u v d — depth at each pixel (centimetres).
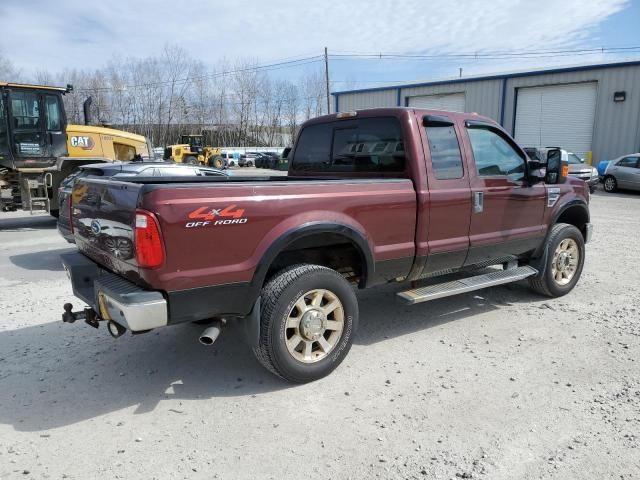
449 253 463
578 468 280
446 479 271
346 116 495
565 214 625
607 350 439
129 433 319
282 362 363
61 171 1152
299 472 279
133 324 310
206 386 381
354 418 334
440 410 342
